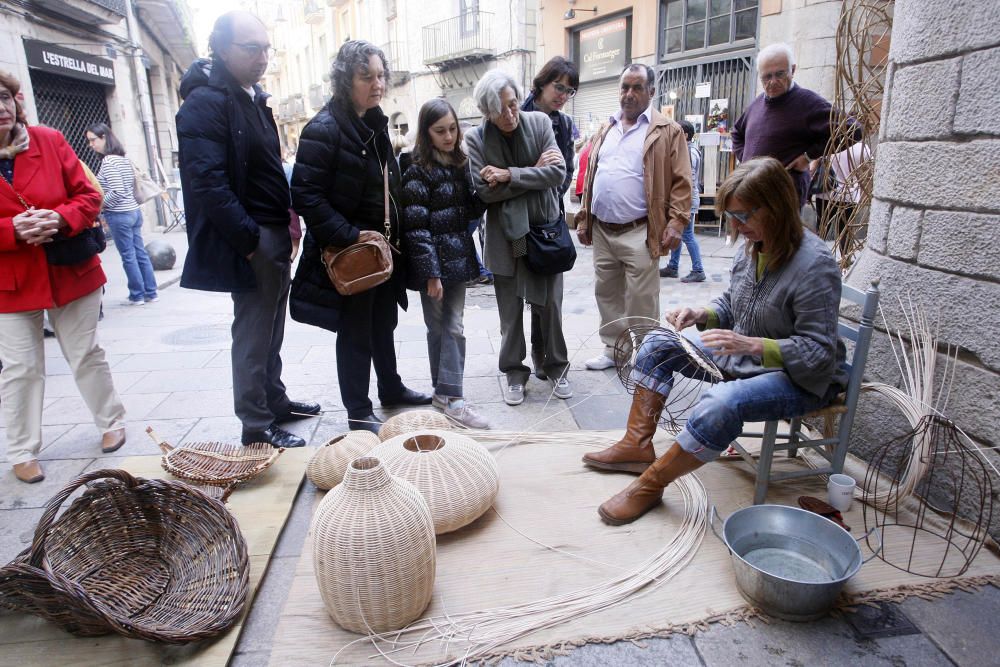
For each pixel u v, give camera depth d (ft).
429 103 10.05
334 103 9.16
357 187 9.43
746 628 6.14
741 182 7.04
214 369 14.26
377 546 5.83
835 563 6.68
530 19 47.62
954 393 7.68
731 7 31.63
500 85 10.09
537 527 7.79
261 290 9.29
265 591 6.90
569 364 12.73
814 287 7.10
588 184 12.76
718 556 7.20
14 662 5.89
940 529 7.63
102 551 7.00
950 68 7.38
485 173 10.36
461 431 10.27
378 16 68.08
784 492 8.50
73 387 13.20
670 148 11.60
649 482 7.75
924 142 7.86
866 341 7.69
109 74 36.63
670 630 6.12
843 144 11.09
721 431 7.26
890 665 5.69
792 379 7.32
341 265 9.22
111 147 20.29
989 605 6.39
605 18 40.06
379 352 11.32
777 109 12.21
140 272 21.81
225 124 8.44
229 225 8.38
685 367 8.66
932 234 7.84
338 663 5.81
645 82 11.50
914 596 6.51
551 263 10.82
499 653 5.90
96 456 10.11
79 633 6.18
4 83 8.43
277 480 8.89
